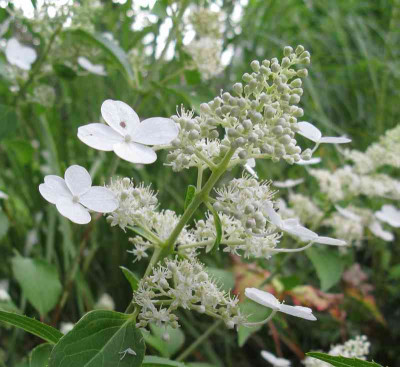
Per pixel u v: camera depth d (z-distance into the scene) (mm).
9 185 418
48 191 140
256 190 156
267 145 147
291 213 317
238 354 376
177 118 151
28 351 335
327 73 562
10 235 372
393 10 545
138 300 158
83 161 385
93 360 147
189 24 343
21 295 341
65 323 320
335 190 318
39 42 406
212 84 435
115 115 142
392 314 378
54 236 376
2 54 354
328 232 409
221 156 156
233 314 165
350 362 144
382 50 572
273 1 469
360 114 497
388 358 368
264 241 165
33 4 326
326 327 369
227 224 169
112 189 164
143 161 136
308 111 462
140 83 339
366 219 339
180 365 174
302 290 335
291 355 375
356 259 457
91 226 305
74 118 406
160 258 167
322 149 455
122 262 369
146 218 167
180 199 383
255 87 151
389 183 336
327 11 540
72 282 320
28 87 327
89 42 300
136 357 152
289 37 540
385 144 333
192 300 156
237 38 447
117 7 419
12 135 380
